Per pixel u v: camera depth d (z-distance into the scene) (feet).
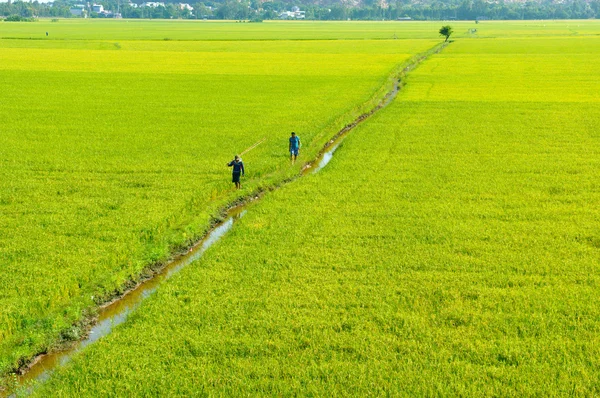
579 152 108.68
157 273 64.08
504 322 50.96
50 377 45.32
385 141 118.32
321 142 121.29
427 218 75.82
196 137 120.57
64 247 66.18
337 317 51.90
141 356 46.93
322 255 64.39
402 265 61.98
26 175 93.04
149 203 80.74
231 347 47.67
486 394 42.14
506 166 99.81
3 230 70.64
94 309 55.47
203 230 74.74
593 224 73.36
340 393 42.37
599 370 44.57
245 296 55.72
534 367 44.88
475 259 63.16
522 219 75.56
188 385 43.37
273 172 99.14
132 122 135.64
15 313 52.19
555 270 60.70
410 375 44.14
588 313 52.39
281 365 45.55
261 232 71.31
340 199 83.61
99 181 90.53
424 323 50.88
